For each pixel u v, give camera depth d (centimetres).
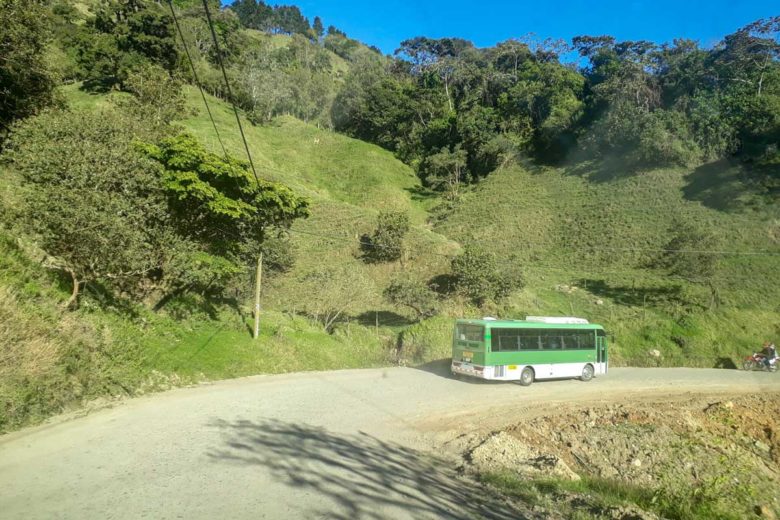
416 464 906
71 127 1702
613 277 4525
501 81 9356
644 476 1020
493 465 926
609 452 1137
